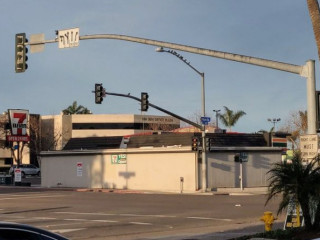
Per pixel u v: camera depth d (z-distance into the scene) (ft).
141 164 151.94
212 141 148.46
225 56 56.03
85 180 163.73
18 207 91.61
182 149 143.13
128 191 142.31
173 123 337.11
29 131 298.97
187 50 58.75
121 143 168.14
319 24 53.42
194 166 141.79
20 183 181.37
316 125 48.83
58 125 319.27
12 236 17.19
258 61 53.42
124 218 71.67
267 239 40.91
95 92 110.83
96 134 323.37
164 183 147.02
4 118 291.79
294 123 250.37
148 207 90.12
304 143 48.57
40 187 168.96
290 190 40.83
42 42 67.92
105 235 54.24
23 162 307.17
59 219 70.69
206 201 104.06
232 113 255.09
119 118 325.62
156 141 158.51
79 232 56.59
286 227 45.52
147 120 331.36
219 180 144.77
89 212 81.46
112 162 157.89
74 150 166.71
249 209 84.64
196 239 48.78
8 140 183.32
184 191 140.26
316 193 40.14
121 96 114.93
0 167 312.09
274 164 43.29
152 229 59.31
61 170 169.99
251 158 151.12
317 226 41.60
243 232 54.08
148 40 61.82
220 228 59.06
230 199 109.81
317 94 49.52
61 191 146.72
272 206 89.56
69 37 67.26
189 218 71.31
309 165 41.60
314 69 49.78
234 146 150.71
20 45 67.36
